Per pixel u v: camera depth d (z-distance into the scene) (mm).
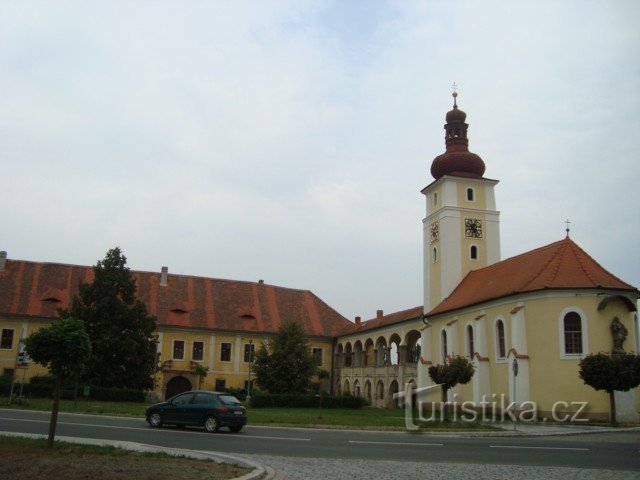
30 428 22984
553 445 22609
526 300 40938
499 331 44500
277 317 77562
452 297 54406
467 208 57656
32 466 13273
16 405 36562
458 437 26484
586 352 37906
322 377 62031
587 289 38625
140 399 52500
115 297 56000
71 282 70812
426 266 60156
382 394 63625
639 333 39531
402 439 24375
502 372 43281
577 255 41438
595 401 37031
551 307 39250
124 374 54312
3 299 65688
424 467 15422
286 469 14758
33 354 16375
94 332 54406
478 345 45656
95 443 18250
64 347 16375
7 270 69062
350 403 57406
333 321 81125
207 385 70688
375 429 29297
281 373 59719
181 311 72812
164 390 67812
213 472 13398
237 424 25906
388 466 15492
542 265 42344
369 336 69125
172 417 26219
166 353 70125
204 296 76375
